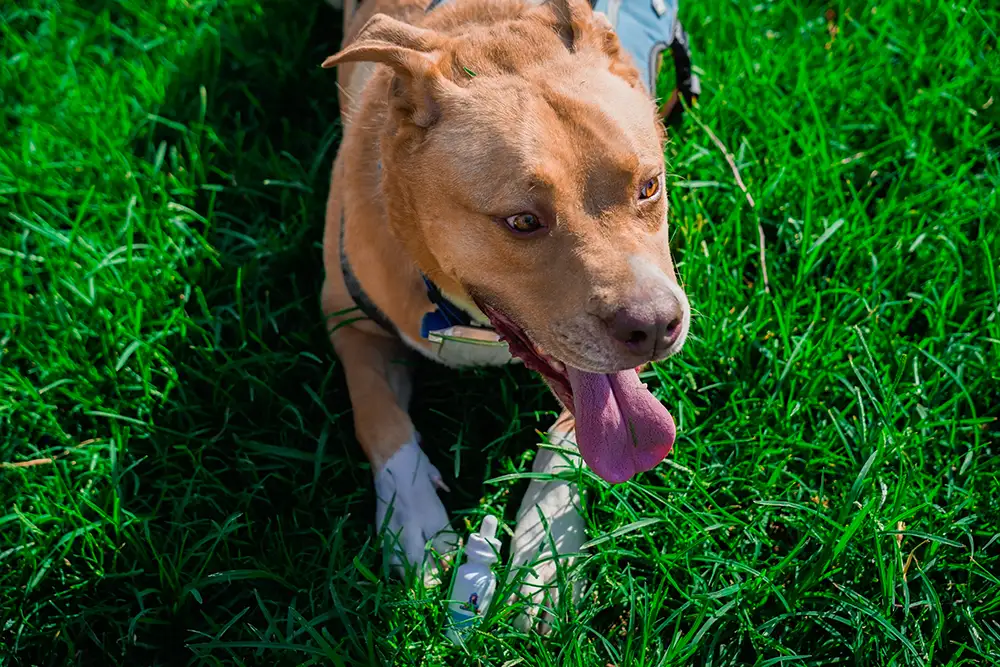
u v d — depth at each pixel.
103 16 1.13
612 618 0.82
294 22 1.12
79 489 0.88
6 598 0.83
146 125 1.07
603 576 0.82
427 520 0.84
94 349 0.94
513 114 0.71
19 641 0.82
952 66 1.05
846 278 0.95
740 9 1.09
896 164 1.00
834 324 0.91
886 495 0.83
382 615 0.81
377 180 0.81
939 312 0.91
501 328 0.77
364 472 0.89
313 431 0.91
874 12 1.08
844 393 0.89
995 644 0.78
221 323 0.94
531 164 0.69
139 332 0.94
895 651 0.78
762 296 0.92
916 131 1.02
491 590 0.80
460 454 0.90
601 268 0.70
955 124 1.02
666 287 0.71
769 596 0.81
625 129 0.71
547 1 0.77
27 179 1.03
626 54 0.79
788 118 1.03
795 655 0.77
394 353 0.92
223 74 1.12
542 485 0.85
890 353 0.90
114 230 1.01
